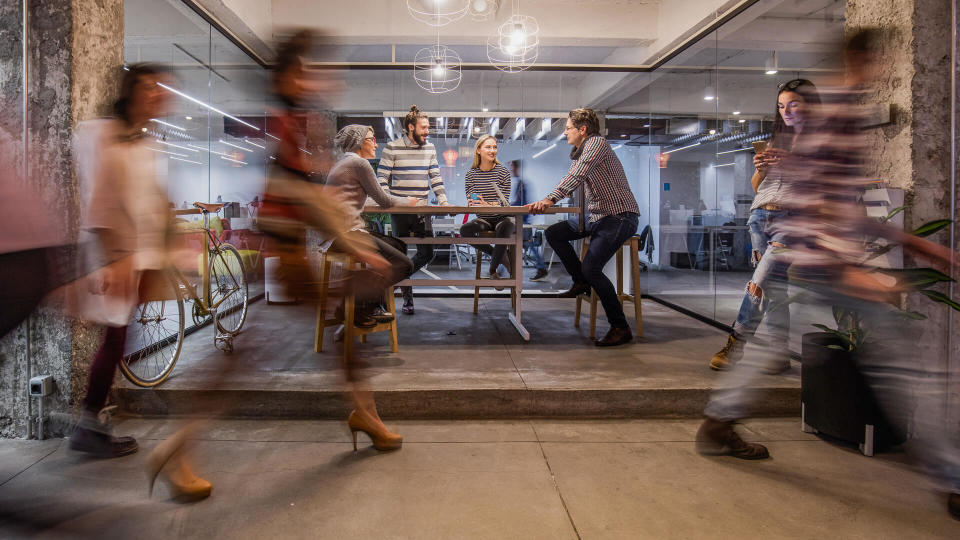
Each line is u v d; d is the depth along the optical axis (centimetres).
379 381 273
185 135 411
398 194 463
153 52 378
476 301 487
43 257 133
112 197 199
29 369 236
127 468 204
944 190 238
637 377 282
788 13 375
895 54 242
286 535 158
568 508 176
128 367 261
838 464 209
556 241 405
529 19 575
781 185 195
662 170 540
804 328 254
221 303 363
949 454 196
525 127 619
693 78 485
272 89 181
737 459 214
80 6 238
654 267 571
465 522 167
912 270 186
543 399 262
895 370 197
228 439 233
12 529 158
